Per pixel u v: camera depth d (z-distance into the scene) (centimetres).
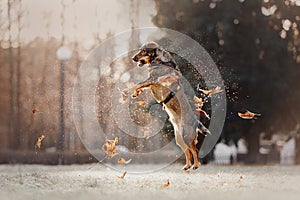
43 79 3884
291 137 4369
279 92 4081
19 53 4062
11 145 4106
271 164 3853
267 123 4078
